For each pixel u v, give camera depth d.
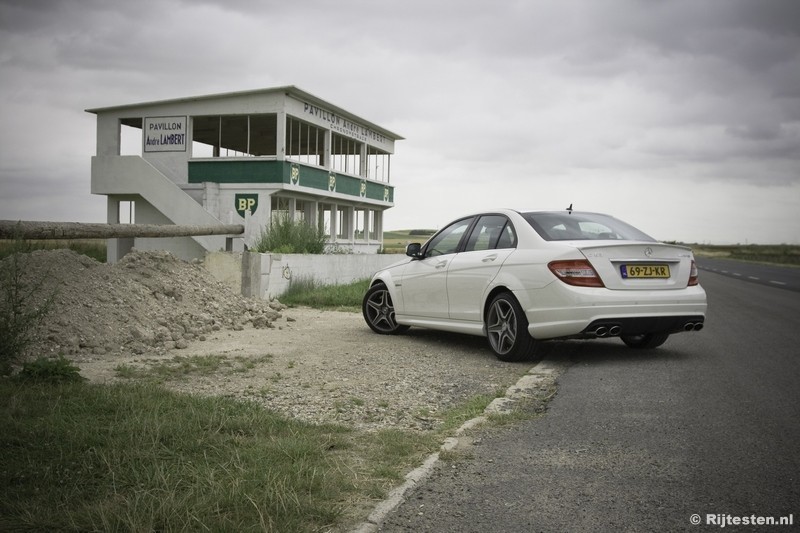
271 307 12.61
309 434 4.33
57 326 7.45
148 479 3.33
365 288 16.27
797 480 3.70
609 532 3.05
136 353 7.59
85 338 7.52
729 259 64.69
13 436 3.88
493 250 8.11
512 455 4.13
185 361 7.09
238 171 24.22
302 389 5.91
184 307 9.99
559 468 3.90
